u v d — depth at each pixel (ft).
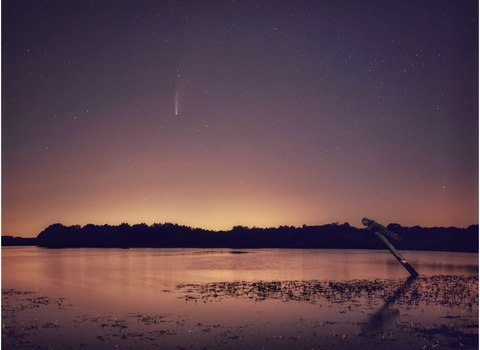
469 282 62.90
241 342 33.27
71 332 35.76
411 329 37.09
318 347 32.42
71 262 98.78
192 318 40.42
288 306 45.80
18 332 35.83
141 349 31.68
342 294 52.85
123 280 66.13
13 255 122.31
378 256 117.80
